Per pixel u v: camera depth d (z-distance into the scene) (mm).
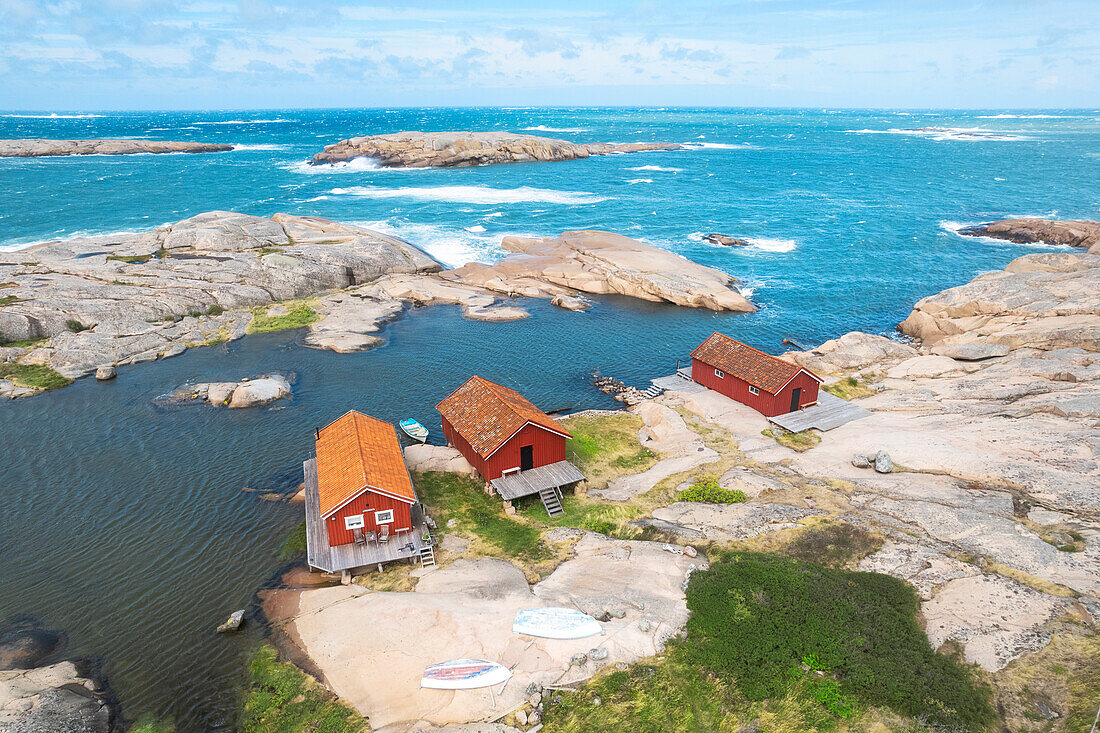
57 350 52469
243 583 28688
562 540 30531
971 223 106812
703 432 41688
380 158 169000
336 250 74750
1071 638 21906
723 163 185000
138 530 32656
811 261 86188
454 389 49906
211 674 23656
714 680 21828
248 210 109000
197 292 63219
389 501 29688
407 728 20484
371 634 23938
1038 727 19391
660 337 61500
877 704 20656
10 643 25375
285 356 55250
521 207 115375
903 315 67062
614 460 39312
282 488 36312
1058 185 142250
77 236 89125
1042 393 41000
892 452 36500
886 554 27359
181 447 40719
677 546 29125
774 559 27094
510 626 23922
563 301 69625
